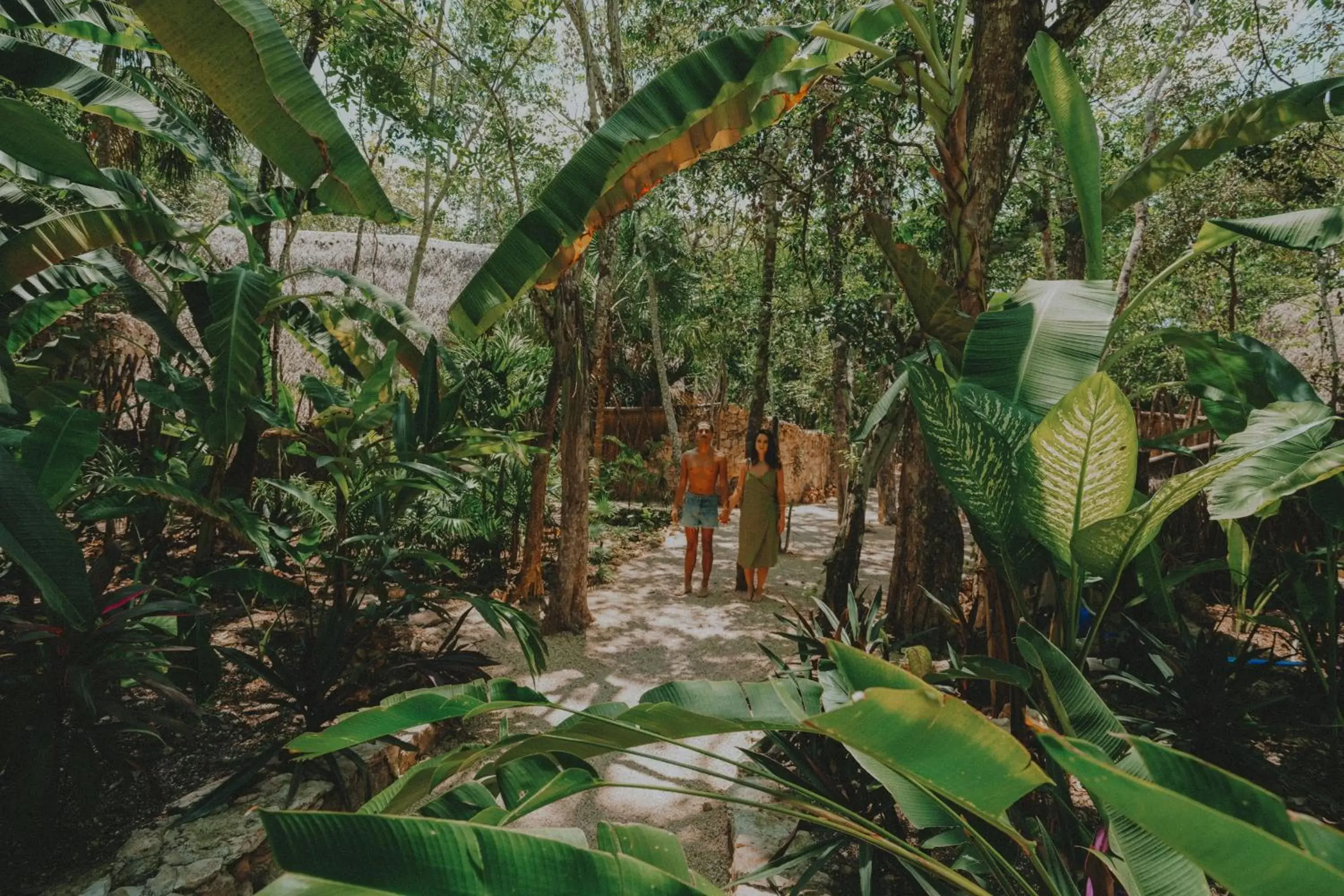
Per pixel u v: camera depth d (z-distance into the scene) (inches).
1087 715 65.0
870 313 243.9
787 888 100.1
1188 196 389.4
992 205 166.6
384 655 181.5
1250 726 131.8
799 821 114.4
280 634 191.8
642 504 485.7
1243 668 141.8
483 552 306.8
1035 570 92.0
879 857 103.1
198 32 102.7
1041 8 170.4
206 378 216.5
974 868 76.5
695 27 338.0
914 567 197.9
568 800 137.1
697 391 732.0
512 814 52.7
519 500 284.4
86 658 107.3
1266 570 196.9
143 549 229.0
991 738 38.1
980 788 40.4
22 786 96.1
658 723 52.9
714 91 108.6
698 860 118.3
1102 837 68.9
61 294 198.2
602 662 204.8
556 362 247.0
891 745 38.9
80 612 92.7
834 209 321.7
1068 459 76.4
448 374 253.3
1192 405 257.3
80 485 177.8
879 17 141.3
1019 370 98.3
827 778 109.8
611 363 621.9
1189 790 34.3
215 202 617.0
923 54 125.1
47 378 200.1
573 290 229.0
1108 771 31.1
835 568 225.9
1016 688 99.7
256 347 175.9
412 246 533.0
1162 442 165.0
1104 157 359.9
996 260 418.6
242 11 105.4
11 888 94.6
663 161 119.0
